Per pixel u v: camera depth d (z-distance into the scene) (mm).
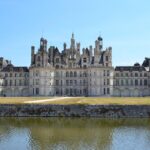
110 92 199750
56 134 70812
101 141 63875
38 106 102812
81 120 93438
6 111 102812
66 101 115750
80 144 61469
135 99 131625
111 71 199875
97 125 83500
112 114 101062
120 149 57781
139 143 62188
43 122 88625
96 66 199000
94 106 102188
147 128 78625
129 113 101312
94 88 199500
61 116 101750
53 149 57656
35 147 58969
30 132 73000
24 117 100062
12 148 58156
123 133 72062
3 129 76688
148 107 101562
